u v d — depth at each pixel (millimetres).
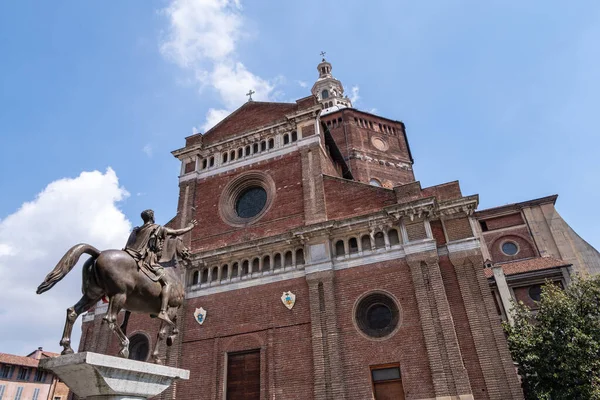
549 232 46000
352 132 55469
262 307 26578
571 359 21766
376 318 24031
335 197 29016
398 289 23906
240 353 25969
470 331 21781
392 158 56094
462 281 23094
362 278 25031
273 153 32938
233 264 29188
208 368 26000
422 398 20766
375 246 25703
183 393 25812
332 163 36594
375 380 22234
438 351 21359
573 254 44031
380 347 22703
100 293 9625
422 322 22312
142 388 8648
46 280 8359
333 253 26406
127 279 9586
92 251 9594
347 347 23328
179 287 11242
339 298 24938
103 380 7867
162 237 10961
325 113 59094
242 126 36594
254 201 32562
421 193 26250
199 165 35781
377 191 27875
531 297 37750
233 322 26875
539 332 24031
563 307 24016
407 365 21797
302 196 29766
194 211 33438
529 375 23547
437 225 25281
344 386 22344
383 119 58969
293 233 27438
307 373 23438
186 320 28312
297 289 26172
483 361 20812
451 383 20531
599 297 24359
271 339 25203
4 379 55188
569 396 21516
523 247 46406
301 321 25078
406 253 24391
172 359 26953
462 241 24094
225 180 33719
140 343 29000
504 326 26359
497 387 20078
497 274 38531
